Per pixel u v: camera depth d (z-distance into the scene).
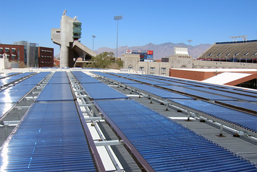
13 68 36.03
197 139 5.15
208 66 97.56
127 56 88.44
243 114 7.75
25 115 6.95
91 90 12.82
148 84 17.89
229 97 11.64
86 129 5.55
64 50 75.88
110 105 8.75
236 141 6.98
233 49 119.62
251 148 6.41
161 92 12.65
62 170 3.59
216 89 15.85
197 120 9.21
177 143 4.87
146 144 4.78
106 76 23.91
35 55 110.62
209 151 4.48
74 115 7.00
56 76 25.20
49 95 10.77
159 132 5.59
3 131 7.92
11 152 4.21
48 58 115.50
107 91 12.41
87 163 3.84
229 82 32.62
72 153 4.22
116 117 6.96
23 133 5.26
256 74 34.22
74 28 74.81
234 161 4.06
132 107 8.41
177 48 106.88
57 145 4.58
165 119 6.83
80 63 93.62
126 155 6.44
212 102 10.12
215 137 7.32
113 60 78.44
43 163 3.80
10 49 96.75
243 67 89.44
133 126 6.05
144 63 87.94
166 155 4.25
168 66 88.31
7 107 8.02
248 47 113.88
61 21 75.38
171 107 11.37
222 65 95.94
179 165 3.84
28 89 13.08
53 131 5.44
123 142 5.08
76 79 21.36
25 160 3.90
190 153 4.36
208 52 129.12
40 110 7.65
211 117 7.46
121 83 17.45
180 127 6.05
